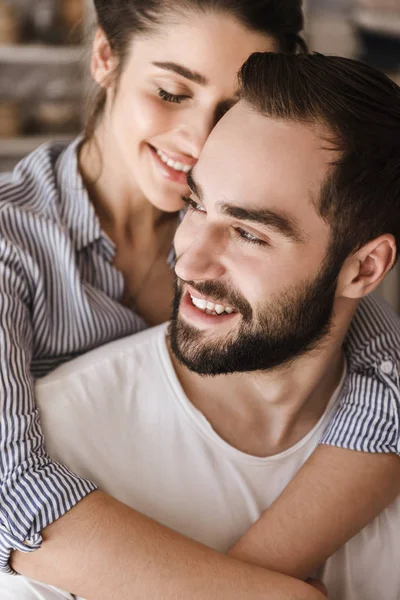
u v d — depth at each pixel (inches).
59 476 37.9
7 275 47.4
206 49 45.5
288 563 39.9
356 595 44.1
